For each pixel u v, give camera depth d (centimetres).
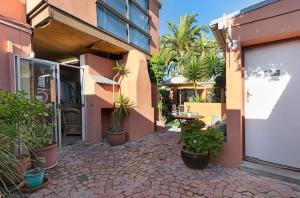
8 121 292
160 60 835
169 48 1753
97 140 580
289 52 345
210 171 363
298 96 337
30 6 439
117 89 676
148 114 717
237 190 296
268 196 279
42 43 574
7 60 396
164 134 724
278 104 356
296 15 311
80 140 610
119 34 667
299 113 336
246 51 391
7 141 269
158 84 855
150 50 874
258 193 287
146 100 709
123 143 584
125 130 617
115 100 641
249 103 388
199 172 360
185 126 453
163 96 1182
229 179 330
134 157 453
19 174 293
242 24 363
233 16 371
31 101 332
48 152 371
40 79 459
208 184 316
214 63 1005
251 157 387
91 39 561
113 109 645
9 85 395
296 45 338
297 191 290
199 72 1016
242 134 386
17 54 408
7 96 301
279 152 357
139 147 541
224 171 362
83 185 317
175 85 1175
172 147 537
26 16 448
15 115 297
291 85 343
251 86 385
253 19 350
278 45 355
